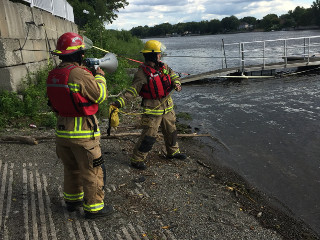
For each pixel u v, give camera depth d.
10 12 7.50
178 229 3.34
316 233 3.61
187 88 13.94
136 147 4.80
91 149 3.02
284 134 7.10
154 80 4.45
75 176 3.35
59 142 3.05
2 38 7.07
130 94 4.33
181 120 8.61
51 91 2.88
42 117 7.07
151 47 4.43
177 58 30.45
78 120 2.94
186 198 4.05
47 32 10.35
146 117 4.65
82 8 32.03
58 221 3.32
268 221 3.75
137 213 3.60
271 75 16.30
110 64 3.32
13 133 6.12
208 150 6.23
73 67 2.83
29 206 3.54
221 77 16.34
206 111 9.58
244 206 4.04
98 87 2.91
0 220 3.23
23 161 4.83
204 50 42.59
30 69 8.49
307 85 13.04
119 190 4.14
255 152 6.12
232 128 7.70
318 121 7.92
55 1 12.20
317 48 32.25
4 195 3.76
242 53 15.72
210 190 4.37
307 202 4.29
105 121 7.54
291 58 20.28
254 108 9.61
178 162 5.30
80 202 3.48
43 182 4.17
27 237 3.00
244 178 5.00
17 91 7.59
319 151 6.05
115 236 3.14
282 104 9.91
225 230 3.40
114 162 5.06
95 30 18.67
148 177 4.61
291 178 5.01
